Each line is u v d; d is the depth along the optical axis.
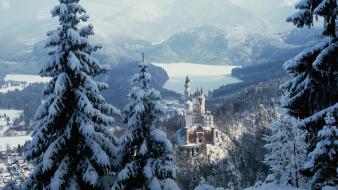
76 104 23.06
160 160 23.61
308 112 27.56
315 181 26.50
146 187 23.03
